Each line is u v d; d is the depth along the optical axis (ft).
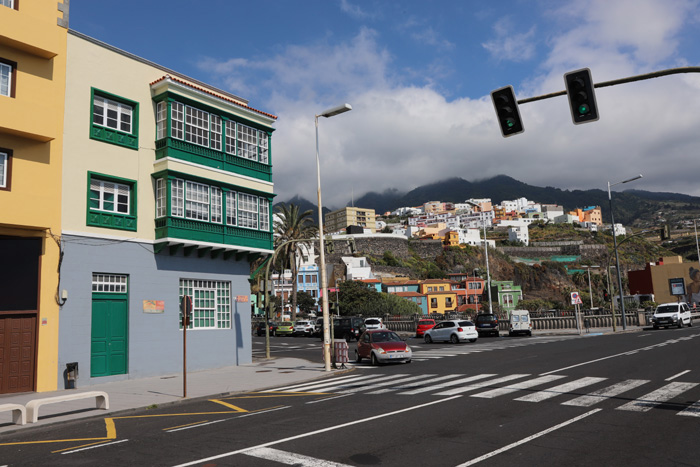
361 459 24.03
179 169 71.15
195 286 75.05
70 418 39.29
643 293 270.67
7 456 28.09
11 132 55.57
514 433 27.99
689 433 26.63
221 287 79.00
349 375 62.75
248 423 34.19
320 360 84.79
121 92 68.13
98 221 63.41
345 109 69.92
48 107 57.67
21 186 56.59
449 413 34.22
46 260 57.77
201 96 75.61
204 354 74.23
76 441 31.35
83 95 63.77
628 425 28.89
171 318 70.64
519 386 44.68
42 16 60.03
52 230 58.49
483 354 80.59
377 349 73.46
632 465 21.88
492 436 27.50
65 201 60.34
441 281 386.11
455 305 368.27
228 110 79.92
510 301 380.78
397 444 26.55
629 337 101.71
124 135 67.82
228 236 77.41
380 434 28.94
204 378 63.67
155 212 70.38
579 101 36.70
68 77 62.34
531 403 36.50
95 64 65.51
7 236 55.88
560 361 63.21
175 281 71.67
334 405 39.86
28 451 29.17
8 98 54.44
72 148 61.82
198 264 75.05
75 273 60.18
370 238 488.44
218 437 30.14
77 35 63.93
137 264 67.10
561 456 23.45
